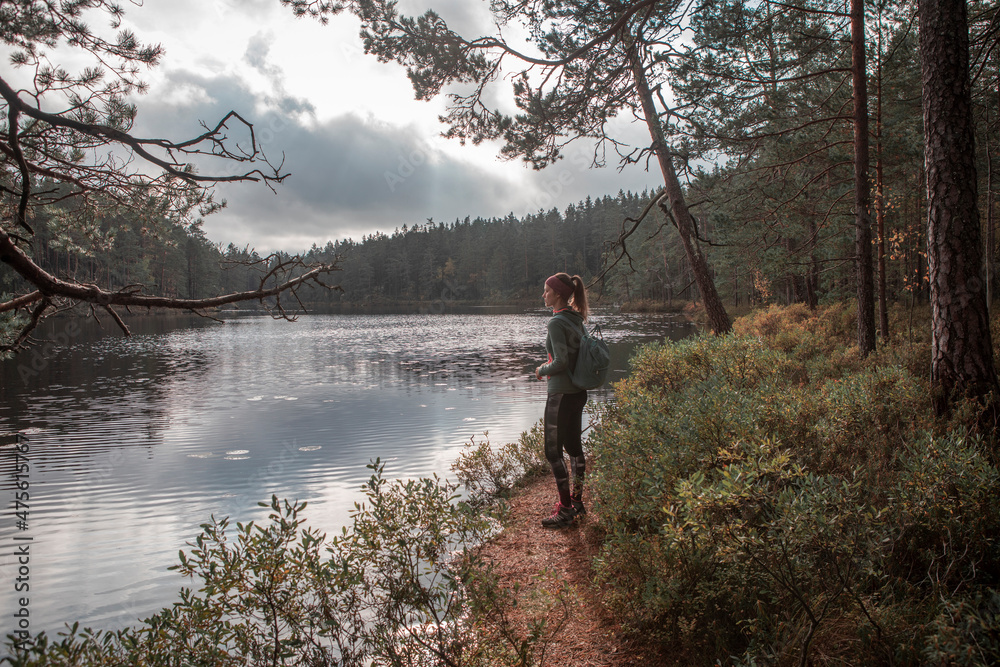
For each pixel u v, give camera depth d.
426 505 2.02
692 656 2.06
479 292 95.69
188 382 14.51
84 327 40.59
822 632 1.80
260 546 1.77
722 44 8.02
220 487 5.79
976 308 3.38
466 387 13.14
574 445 4.02
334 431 8.54
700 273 9.81
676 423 3.04
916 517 2.02
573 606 2.62
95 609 3.30
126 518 4.91
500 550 3.55
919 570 2.09
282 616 1.79
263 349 24.98
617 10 6.35
